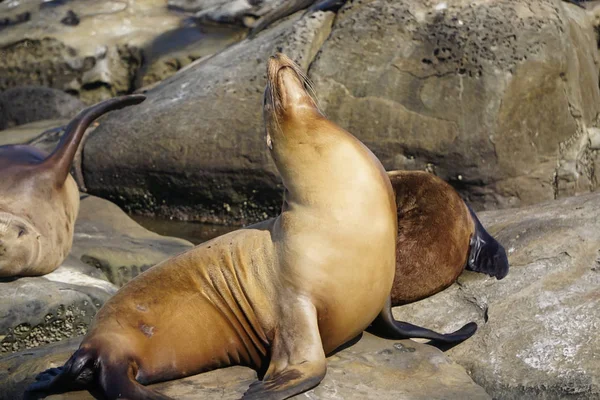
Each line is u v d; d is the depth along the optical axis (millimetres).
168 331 13023
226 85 27641
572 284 15680
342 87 25953
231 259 13312
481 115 24766
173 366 13016
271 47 28203
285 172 13008
